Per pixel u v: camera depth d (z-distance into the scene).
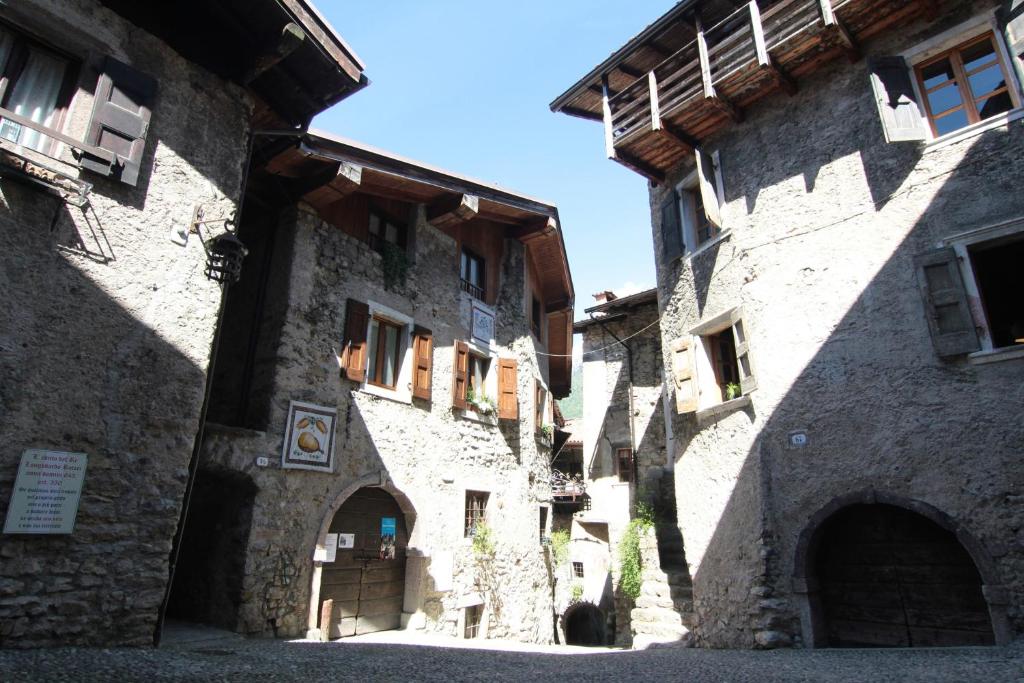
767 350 8.01
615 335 16.20
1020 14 6.53
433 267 11.98
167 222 6.31
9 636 4.69
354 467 9.43
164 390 6.01
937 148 7.06
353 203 10.67
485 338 13.03
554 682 4.59
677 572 9.86
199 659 5.11
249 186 9.55
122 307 5.80
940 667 4.64
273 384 8.53
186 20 6.88
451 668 5.49
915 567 6.81
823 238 7.81
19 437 4.96
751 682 4.44
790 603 7.12
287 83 7.62
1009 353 6.09
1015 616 5.61
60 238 5.45
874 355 7.06
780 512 7.45
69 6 5.78
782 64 8.30
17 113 5.46
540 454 14.88
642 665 5.77
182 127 6.63
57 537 5.10
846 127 7.91
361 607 9.45
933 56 7.36
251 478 7.99
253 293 9.46
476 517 11.89
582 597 17.05
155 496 5.79
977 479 6.06
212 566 8.07
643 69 10.86
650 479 11.33
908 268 7.00
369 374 10.32
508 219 13.89
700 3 9.12
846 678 4.43
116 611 5.36
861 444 6.93
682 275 9.80
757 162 8.81
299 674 4.66
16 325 5.06
